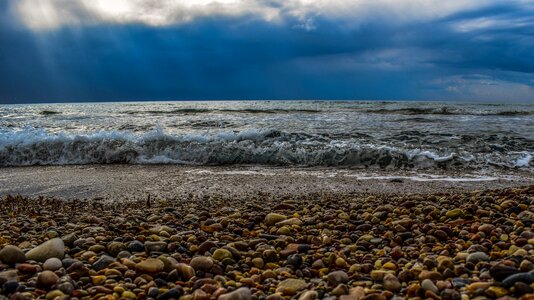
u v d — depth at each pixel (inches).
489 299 102.2
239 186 323.6
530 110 1152.8
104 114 1160.8
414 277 122.0
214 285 119.0
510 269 112.9
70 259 137.6
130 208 248.7
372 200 247.1
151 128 720.3
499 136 571.2
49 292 112.7
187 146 464.4
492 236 157.8
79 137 475.5
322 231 178.1
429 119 884.0
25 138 472.1
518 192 237.8
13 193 307.3
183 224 196.2
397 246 153.0
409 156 421.1
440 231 165.3
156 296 115.6
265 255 147.1
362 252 152.5
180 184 332.5
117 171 396.2
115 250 150.8
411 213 202.2
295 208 227.3
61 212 235.1
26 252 145.3
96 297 111.7
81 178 359.9
